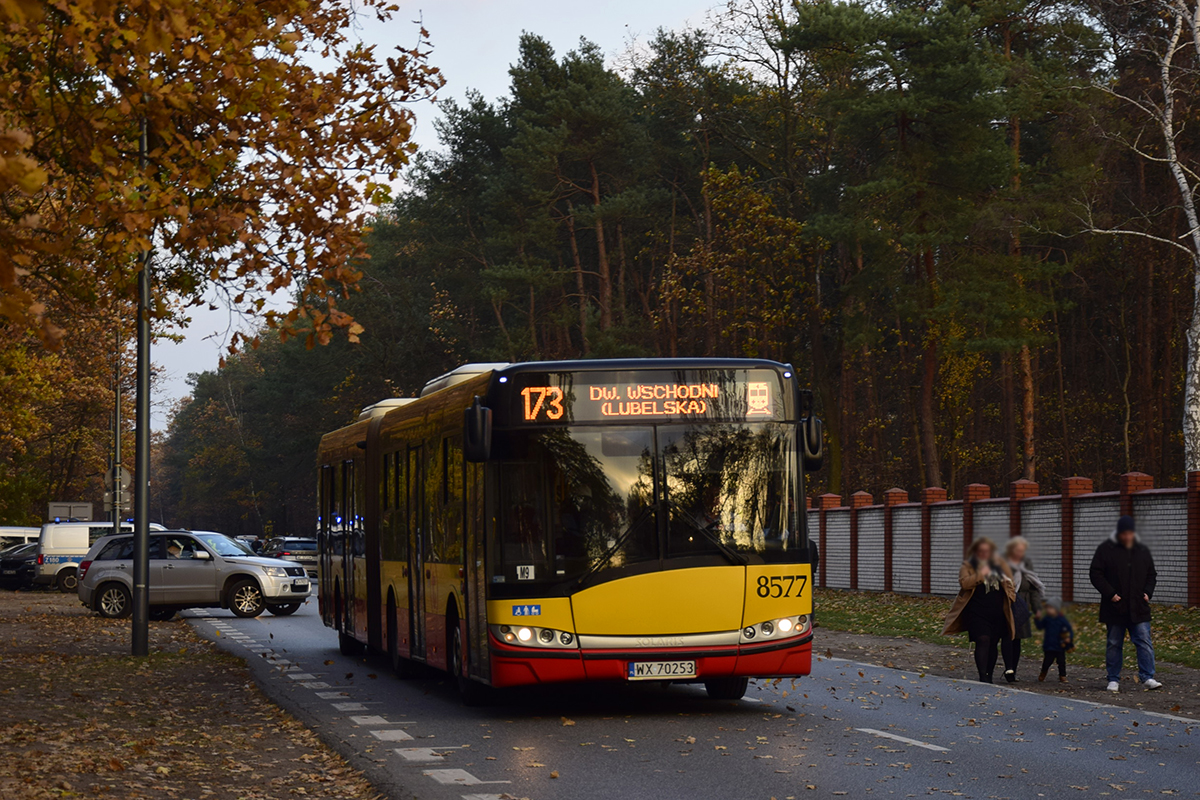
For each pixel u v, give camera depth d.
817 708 14.59
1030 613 17.23
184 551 33.47
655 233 71.00
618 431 13.56
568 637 13.22
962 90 47.72
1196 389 37.06
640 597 13.28
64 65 11.45
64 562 49.56
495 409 13.53
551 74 69.81
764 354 62.19
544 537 13.33
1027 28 51.44
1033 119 51.34
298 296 12.93
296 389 99.44
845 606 34.62
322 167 13.16
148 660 21.14
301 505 123.56
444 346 76.81
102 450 65.31
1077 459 64.38
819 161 62.78
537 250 71.81
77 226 12.63
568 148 65.06
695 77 61.50
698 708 14.65
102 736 12.69
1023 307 48.03
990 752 11.42
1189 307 58.88
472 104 77.69
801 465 13.81
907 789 9.70
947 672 18.66
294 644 25.45
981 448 63.69
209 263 13.99
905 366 66.06
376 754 11.55
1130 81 44.81
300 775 10.58
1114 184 47.97
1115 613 16.27
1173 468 60.69
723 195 53.88
